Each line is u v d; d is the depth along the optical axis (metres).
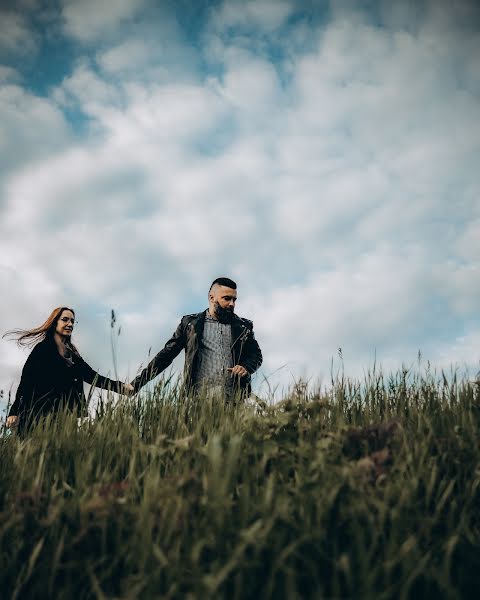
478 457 2.21
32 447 2.63
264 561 1.61
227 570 1.43
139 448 2.37
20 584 1.64
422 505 1.97
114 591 1.67
